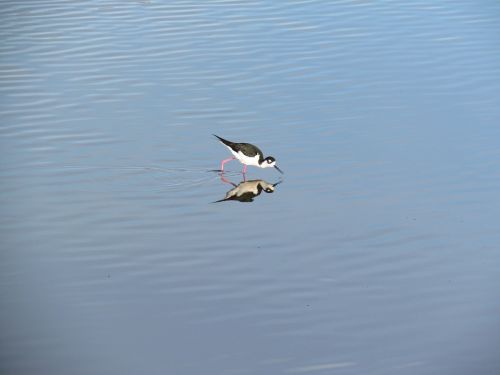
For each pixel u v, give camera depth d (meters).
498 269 14.90
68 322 13.37
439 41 25.44
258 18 27.28
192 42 25.28
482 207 17.00
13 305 13.77
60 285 14.40
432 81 22.80
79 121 20.61
